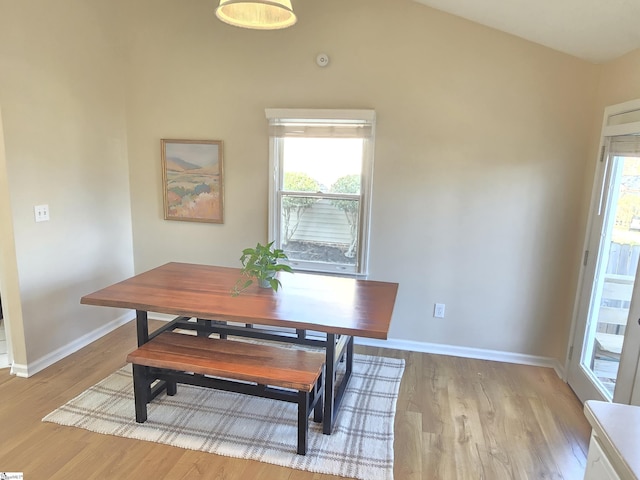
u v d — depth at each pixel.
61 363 3.28
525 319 3.46
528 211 3.31
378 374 3.26
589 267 2.97
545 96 3.15
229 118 3.71
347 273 3.72
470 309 3.55
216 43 3.61
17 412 2.64
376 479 2.17
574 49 2.92
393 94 3.38
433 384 3.14
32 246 3.04
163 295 2.62
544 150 3.22
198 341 2.63
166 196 3.95
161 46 3.71
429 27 3.24
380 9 3.29
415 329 3.68
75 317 3.48
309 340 2.95
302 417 2.29
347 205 3.66
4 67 2.75
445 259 3.52
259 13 2.19
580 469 2.29
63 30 3.17
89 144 3.50
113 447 2.35
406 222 3.54
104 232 3.74
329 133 3.50
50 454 2.29
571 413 2.81
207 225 3.94
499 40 3.15
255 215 3.82
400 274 3.63
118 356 3.41
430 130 3.37
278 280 2.96
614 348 2.57
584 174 3.17
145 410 2.57
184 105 3.77
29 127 2.95
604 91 2.93
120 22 3.73
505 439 2.53
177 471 2.19
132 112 3.88
